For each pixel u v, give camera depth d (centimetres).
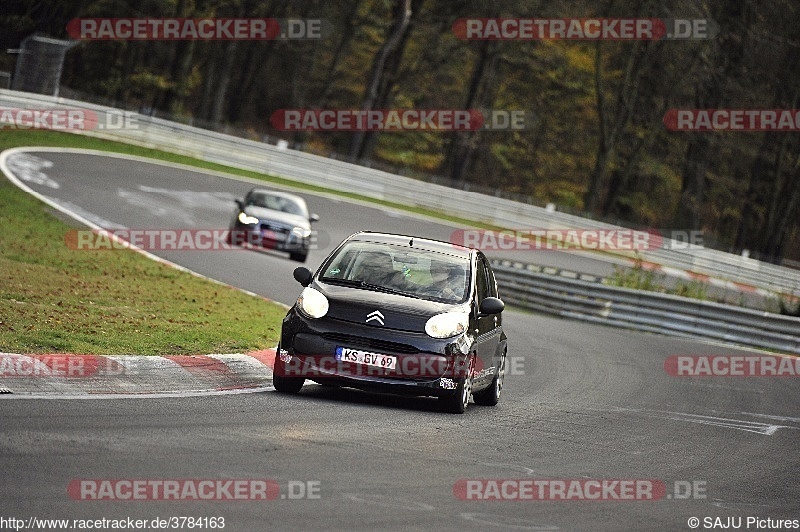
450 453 3062
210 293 6719
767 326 8475
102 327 4478
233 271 8306
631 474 3125
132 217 10256
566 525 2392
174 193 12469
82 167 12488
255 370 4175
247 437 2902
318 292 3844
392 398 4088
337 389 4131
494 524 2308
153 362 3881
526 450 3288
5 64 19062
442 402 3853
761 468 3516
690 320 8956
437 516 2314
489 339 4156
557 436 3644
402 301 3838
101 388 3388
